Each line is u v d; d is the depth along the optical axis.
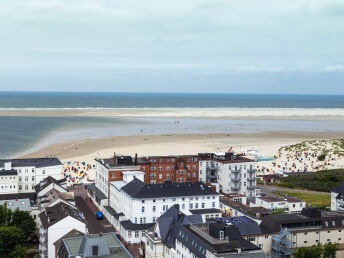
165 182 129.38
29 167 158.38
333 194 139.38
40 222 104.56
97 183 164.62
